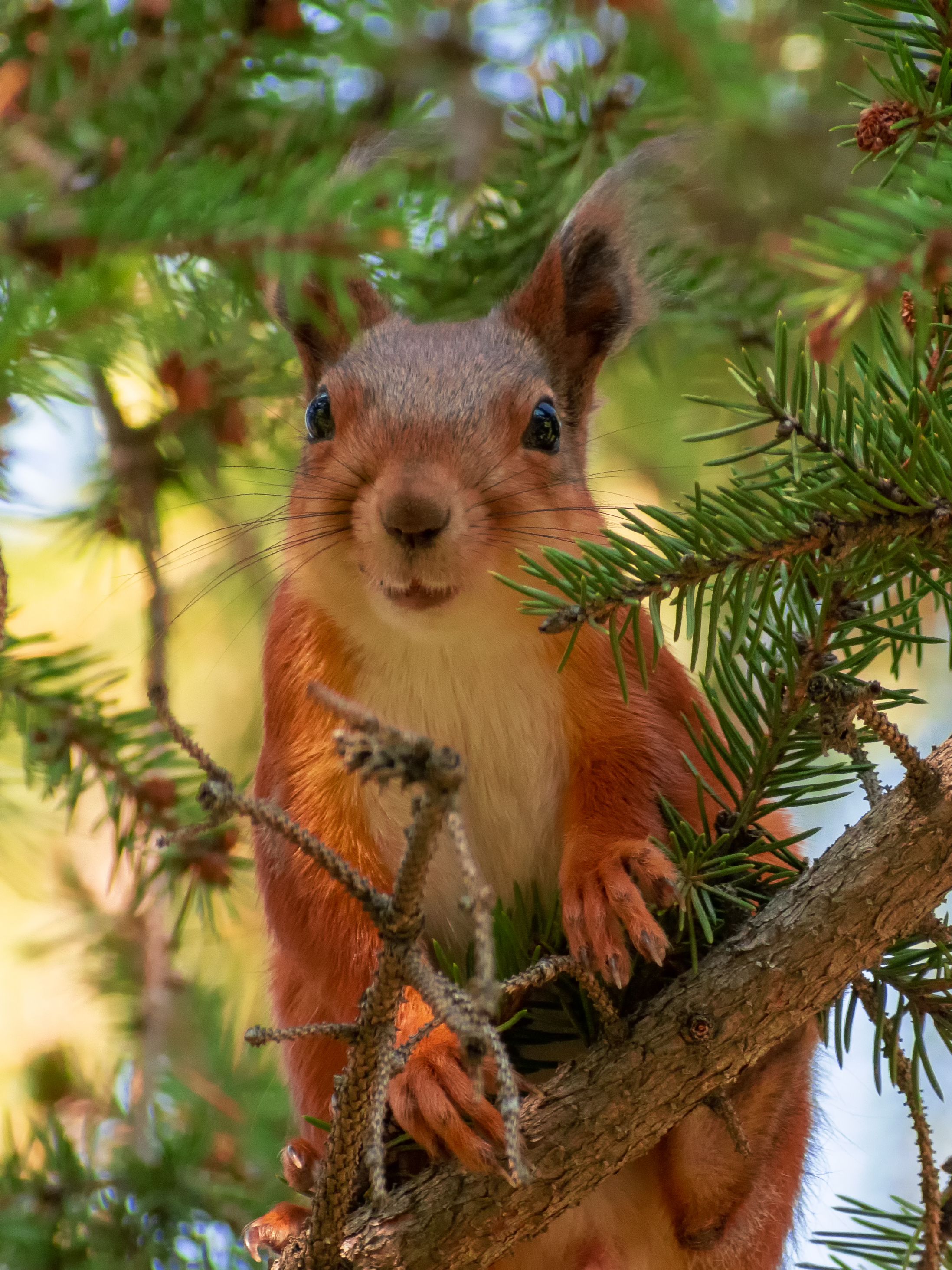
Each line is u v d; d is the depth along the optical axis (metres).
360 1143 1.82
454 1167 1.84
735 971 1.83
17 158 1.89
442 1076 1.84
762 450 1.83
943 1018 1.85
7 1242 1.89
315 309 1.85
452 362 1.89
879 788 1.84
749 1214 1.87
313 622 1.90
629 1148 1.83
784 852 1.85
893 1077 1.84
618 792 1.88
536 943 1.87
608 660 1.89
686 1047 1.83
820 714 1.83
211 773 1.79
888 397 1.84
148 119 1.89
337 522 1.88
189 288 1.86
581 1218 1.88
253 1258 1.89
